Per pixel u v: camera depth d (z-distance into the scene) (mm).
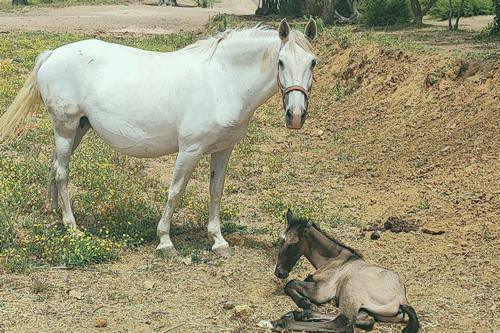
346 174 11172
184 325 7332
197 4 46312
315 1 27109
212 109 8320
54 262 8258
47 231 8648
